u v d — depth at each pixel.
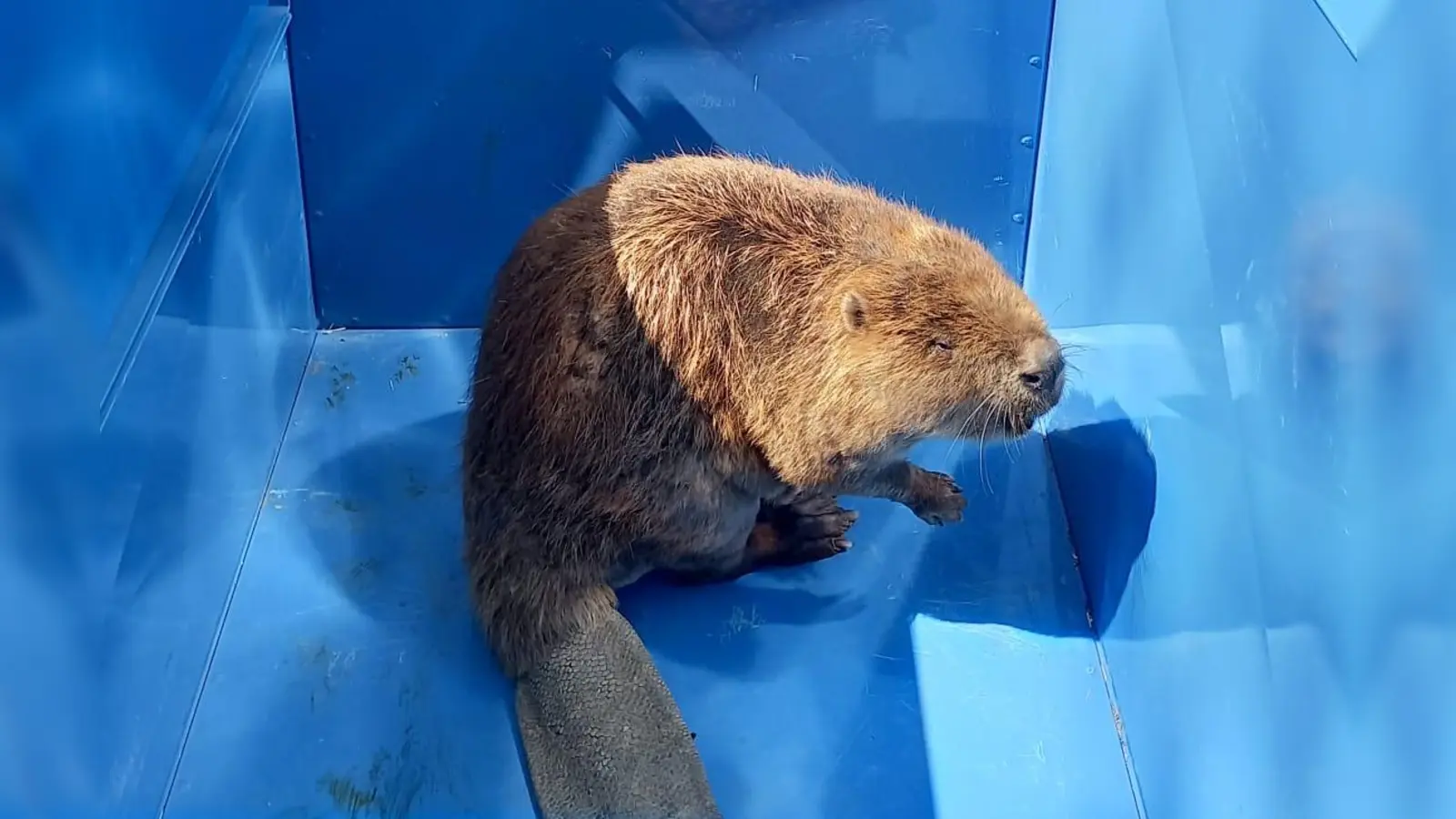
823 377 1.04
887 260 1.04
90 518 0.87
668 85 1.34
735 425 1.07
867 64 1.33
